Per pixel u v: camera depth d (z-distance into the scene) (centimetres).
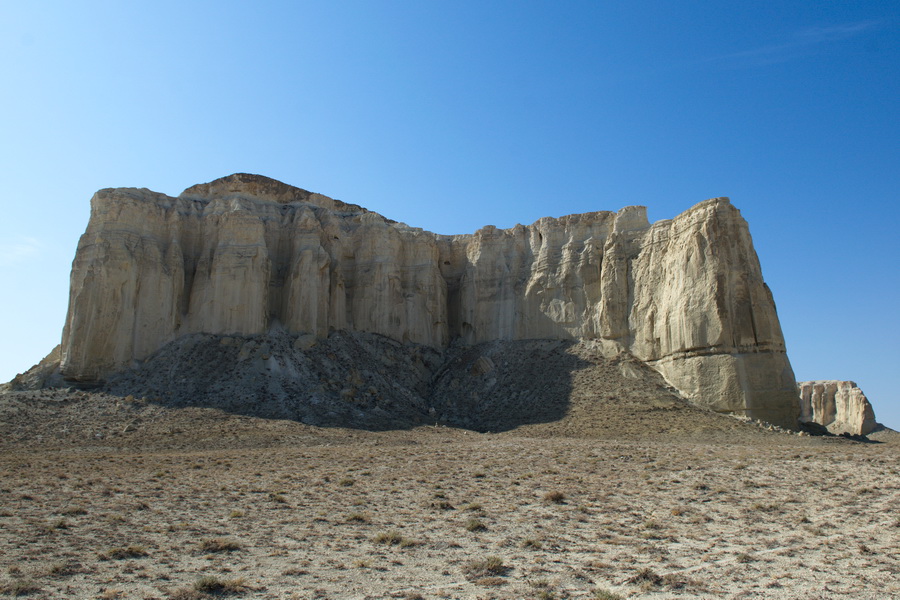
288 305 7856
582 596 1631
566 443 5462
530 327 8600
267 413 6319
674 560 1998
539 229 9125
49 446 5134
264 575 1816
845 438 6550
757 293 6900
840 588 1695
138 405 6253
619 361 7631
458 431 6631
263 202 8669
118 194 7519
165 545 2138
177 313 7462
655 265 7756
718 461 4266
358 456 4625
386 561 1973
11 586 1622
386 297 8731
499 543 2186
